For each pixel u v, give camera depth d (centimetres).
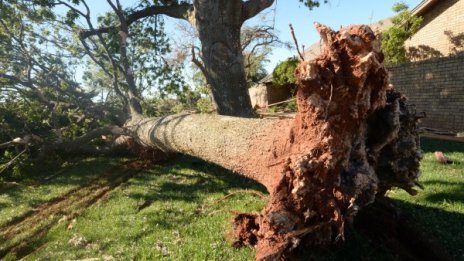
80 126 1109
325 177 323
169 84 1228
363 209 396
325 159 318
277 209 333
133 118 941
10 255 446
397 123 337
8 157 891
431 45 1438
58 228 514
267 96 2266
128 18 1148
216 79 898
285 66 1934
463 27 1304
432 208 451
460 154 726
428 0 1367
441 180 548
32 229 525
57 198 666
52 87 1027
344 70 316
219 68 889
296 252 347
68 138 1051
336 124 324
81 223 523
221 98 901
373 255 359
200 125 544
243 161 435
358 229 398
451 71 1064
